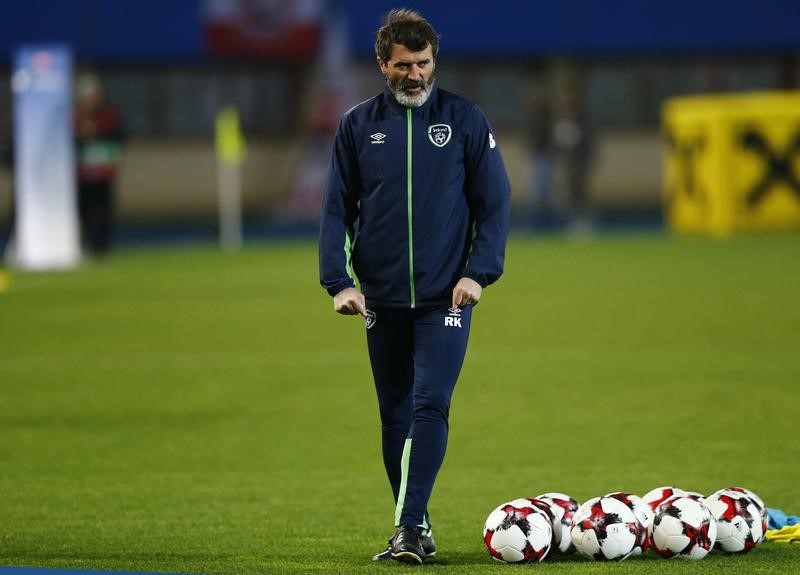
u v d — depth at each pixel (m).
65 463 33.19
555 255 89.62
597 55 126.94
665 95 129.62
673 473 31.14
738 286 69.44
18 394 43.31
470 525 26.78
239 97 124.88
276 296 69.62
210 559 23.92
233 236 111.81
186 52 120.25
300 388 43.78
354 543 25.23
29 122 87.81
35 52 87.44
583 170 109.69
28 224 88.44
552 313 60.97
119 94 123.62
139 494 29.78
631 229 112.06
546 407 39.78
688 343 51.56
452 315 23.30
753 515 23.25
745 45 125.81
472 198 23.34
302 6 121.00
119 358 50.47
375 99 23.34
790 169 102.12
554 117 126.94
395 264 23.16
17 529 26.59
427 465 22.86
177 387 44.22
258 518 27.42
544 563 22.86
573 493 29.52
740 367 46.06
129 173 124.12
